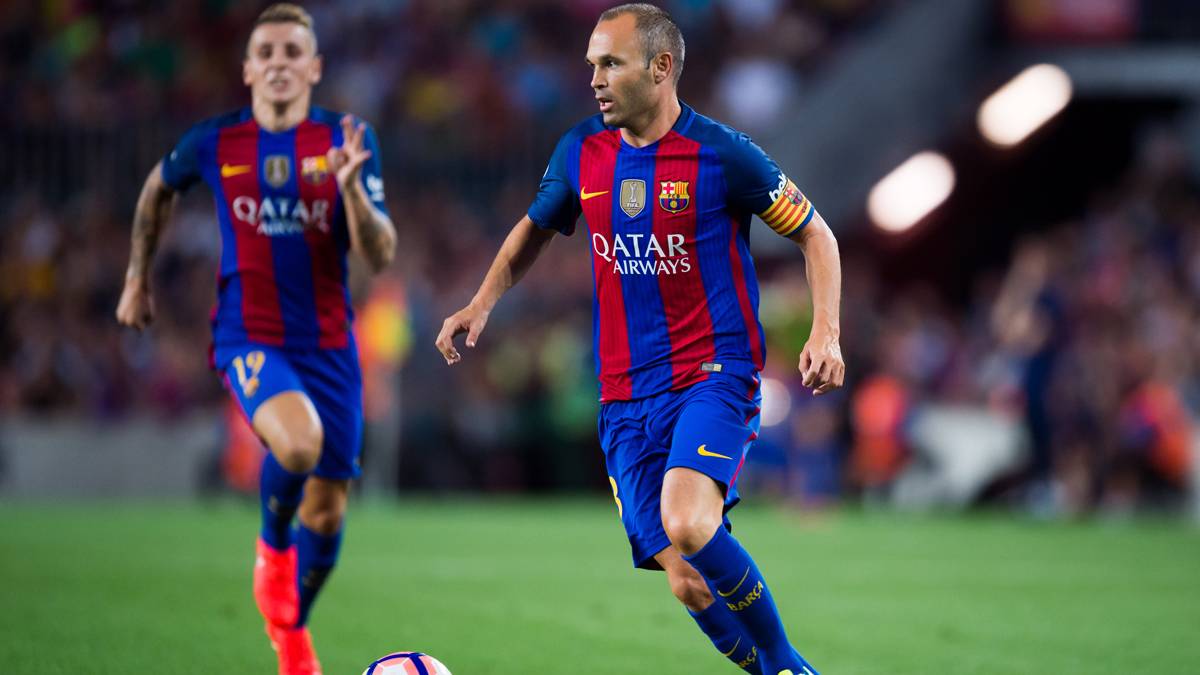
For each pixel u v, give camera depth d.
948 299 78.75
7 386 62.38
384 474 59.81
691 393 15.89
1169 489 58.16
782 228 16.08
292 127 19.30
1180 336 59.53
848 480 62.28
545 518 50.44
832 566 35.47
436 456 60.81
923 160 75.44
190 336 64.31
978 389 61.97
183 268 66.38
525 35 76.62
